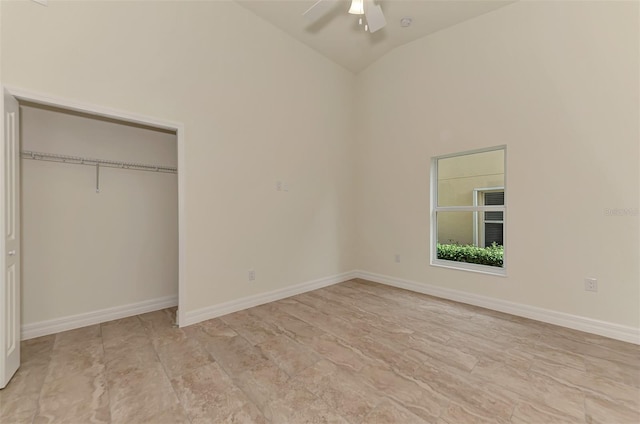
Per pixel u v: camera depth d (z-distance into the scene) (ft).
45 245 8.40
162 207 10.70
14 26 6.64
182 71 9.27
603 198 8.46
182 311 9.12
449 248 12.33
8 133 6.22
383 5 10.34
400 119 13.51
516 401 5.56
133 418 5.11
